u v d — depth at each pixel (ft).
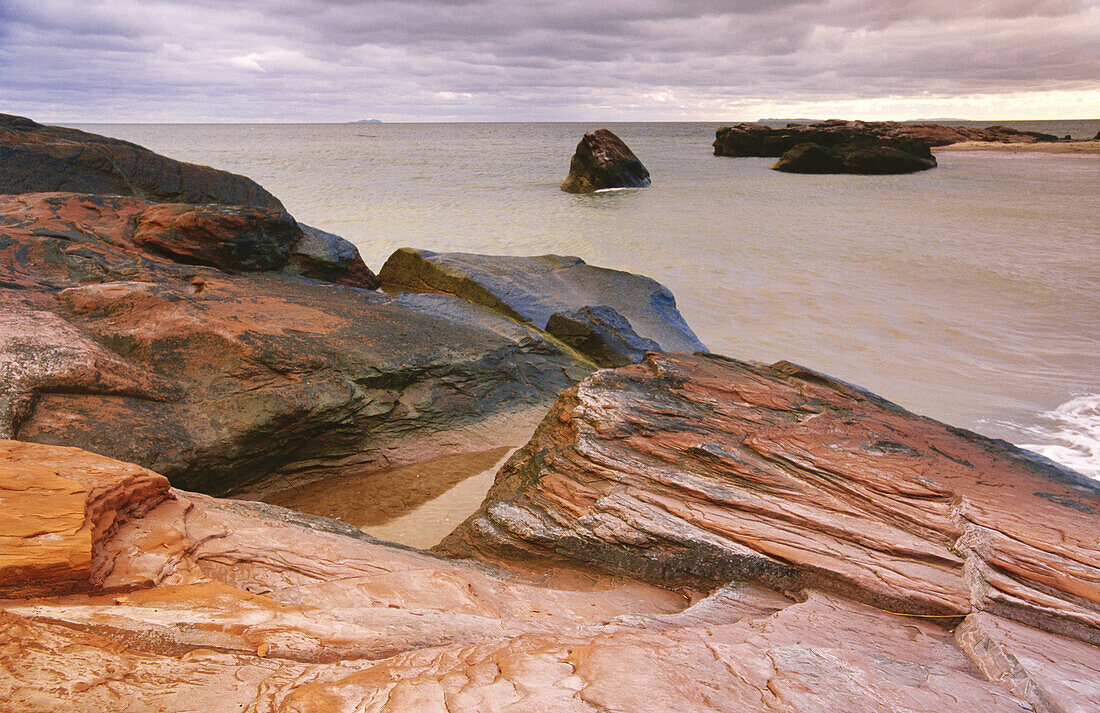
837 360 41.91
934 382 38.47
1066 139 288.51
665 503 19.43
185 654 9.32
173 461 23.26
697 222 91.61
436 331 34.99
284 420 26.30
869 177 164.76
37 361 23.21
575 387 26.07
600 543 18.95
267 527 16.34
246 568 14.15
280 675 9.19
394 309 37.45
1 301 27.27
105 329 27.71
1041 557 15.56
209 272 36.52
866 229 86.28
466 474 28.68
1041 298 54.08
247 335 28.43
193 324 28.27
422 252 50.65
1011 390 37.29
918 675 11.68
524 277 49.44
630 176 137.90
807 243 76.95
